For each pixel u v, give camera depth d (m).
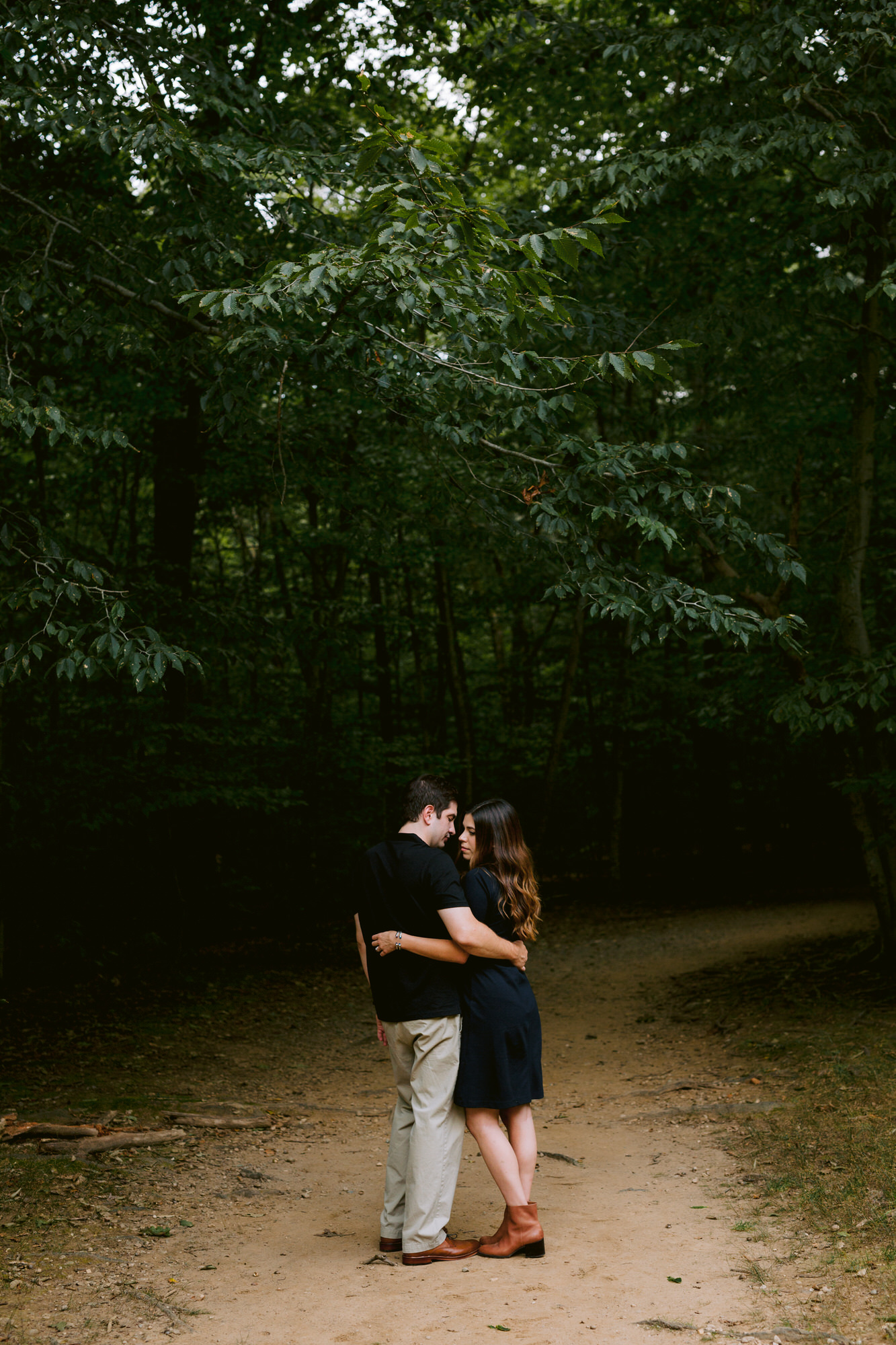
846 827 19.53
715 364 9.41
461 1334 3.06
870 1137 4.84
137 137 5.85
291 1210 4.46
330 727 15.52
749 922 14.87
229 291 4.94
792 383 9.60
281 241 7.61
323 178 6.83
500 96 9.45
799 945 12.23
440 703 20.44
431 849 3.81
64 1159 4.97
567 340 7.12
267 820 15.01
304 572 17.39
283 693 15.39
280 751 14.34
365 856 3.93
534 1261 3.70
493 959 3.81
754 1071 6.96
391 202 4.75
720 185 8.62
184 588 11.59
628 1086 7.22
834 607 9.37
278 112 8.10
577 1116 6.49
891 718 7.39
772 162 8.66
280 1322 3.21
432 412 6.91
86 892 11.61
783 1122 5.45
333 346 6.01
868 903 15.35
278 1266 3.74
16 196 6.71
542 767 20.52
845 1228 3.81
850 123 8.05
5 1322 3.23
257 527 17.98
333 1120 6.37
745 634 6.33
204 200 6.93
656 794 21.72
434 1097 3.74
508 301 4.90
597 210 4.48
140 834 12.07
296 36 9.44
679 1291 3.36
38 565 6.05
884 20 7.07
